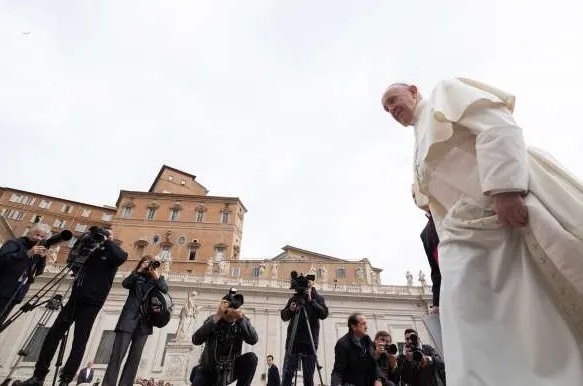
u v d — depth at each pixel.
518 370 1.32
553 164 1.68
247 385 4.63
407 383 5.64
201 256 39.12
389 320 30.59
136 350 5.00
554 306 1.38
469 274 1.55
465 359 1.38
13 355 23.11
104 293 4.88
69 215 51.53
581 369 1.23
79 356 4.39
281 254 45.19
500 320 1.43
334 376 4.93
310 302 5.61
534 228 1.44
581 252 1.30
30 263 5.09
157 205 42.50
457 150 1.85
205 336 4.68
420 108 2.35
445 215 1.96
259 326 28.61
